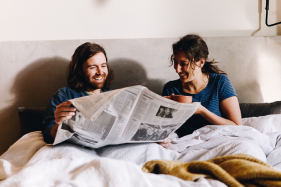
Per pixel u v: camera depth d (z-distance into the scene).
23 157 0.90
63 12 1.65
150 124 0.81
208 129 1.10
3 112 1.60
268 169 0.52
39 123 1.39
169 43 1.66
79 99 0.73
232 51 1.67
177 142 1.08
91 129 0.77
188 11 1.70
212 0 1.70
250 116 1.45
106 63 1.31
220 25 1.71
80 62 1.24
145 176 0.52
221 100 1.32
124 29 1.69
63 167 0.59
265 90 1.68
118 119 0.76
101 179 0.52
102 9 1.67
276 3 1.71
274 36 1.67
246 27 1.72
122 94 0.72
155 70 1.67
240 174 0.54
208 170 0.56
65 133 0.78
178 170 0.60
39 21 1.64
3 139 1.59
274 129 1.24
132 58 1.66
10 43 1.60
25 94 1.61
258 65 1.67
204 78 1.39
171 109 0.79
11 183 0.53
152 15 1.69
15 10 1.63
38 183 0.54
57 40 1.62
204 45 1.27
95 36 1.68
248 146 0.82
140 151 0.87
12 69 1.60
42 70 1.62
